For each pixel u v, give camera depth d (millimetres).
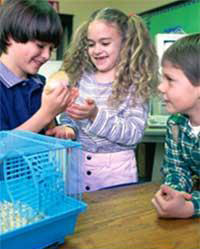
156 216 626
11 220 477
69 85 823
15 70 952
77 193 563
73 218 521
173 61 730
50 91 786
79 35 1251
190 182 853
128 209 655
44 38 865
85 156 1108
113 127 980
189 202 645
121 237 539
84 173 1098
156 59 1182
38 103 1021
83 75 1229
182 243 522
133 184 833
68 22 2250
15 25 850
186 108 769
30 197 499
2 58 944
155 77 1138
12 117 953
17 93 969
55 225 495
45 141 554
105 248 503
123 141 1034
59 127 988
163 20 2076
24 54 886
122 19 1155
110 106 1094
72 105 864
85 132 1090
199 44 727
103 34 1094
